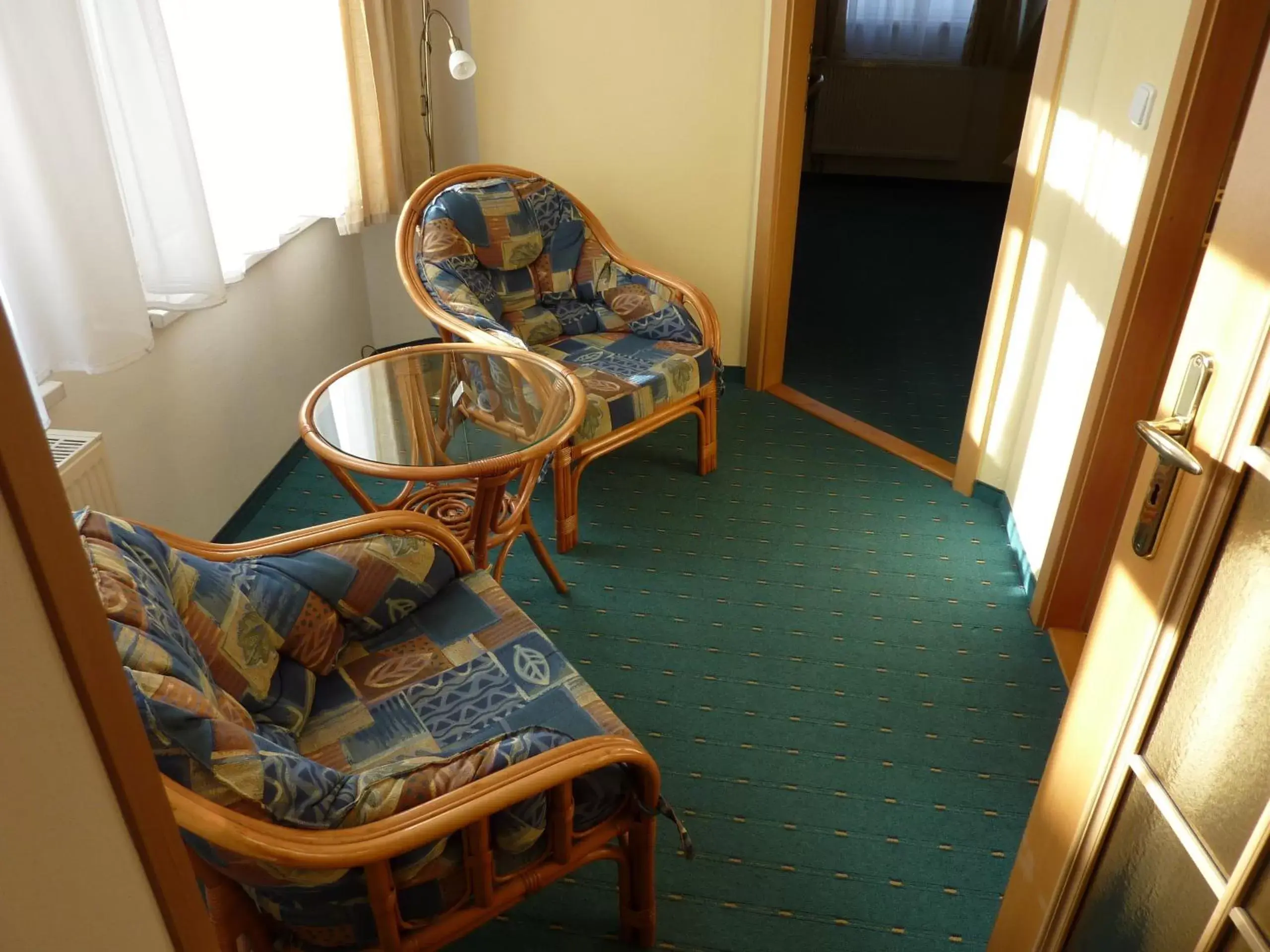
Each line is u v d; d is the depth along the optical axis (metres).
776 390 3.66
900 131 6.27
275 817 1.14
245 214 2.57
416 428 2.17
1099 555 2.27
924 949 1.65
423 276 2.72
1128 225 2.05
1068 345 2.38
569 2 3.05
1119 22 2.14
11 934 0.61
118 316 1.86
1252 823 0.93
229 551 1.62
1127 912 1.16
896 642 2.36
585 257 3.09
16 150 1.66
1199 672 1.02
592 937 1.66
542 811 1.34
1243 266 0.91
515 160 3.32
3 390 0.55
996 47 5.94
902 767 2.00
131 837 0.71
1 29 1.58
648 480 3.06
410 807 1.22
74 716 0.64
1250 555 0.93
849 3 5.97
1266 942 0.92
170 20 2.20
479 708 1.57
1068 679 2.25
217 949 0.84
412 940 1.31
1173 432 1.00
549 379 2.34
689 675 2.24
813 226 5.67
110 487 1.86
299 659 1.61
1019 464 2.74
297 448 3.18
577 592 2.52
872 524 2.83
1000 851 1.82
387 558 1.72
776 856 1.81
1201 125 1.79
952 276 4.92
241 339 2.75
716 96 3.18
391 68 3.12
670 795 1.93
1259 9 1.67
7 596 0.57
